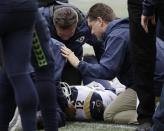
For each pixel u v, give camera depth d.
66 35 16.89
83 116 15.92
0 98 11.27
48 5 18.55
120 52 15.09
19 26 10.12
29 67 10.54
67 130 14.72
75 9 18.62
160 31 16.56
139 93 13.76
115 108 15.58
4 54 10.30
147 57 13.34
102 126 15.25
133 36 13.35
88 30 18.48
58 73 15.12
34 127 10.34
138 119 14.30
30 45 10.34
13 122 15.51
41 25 10.91
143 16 12.73
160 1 12.22
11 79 10.27
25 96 10.13
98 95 16.03
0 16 9.94
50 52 11.14
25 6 10.05
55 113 11.21
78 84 18.91
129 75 15.55
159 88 15.01
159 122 12.31
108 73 15.20
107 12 16.30
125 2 48.44
